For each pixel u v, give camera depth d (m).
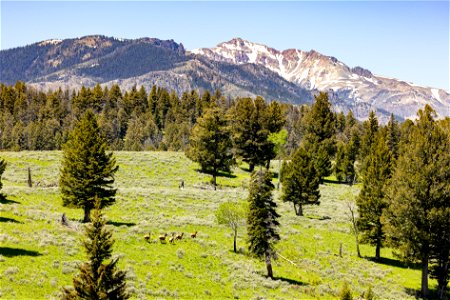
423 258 44.59
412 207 44.84
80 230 44.78
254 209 42.75
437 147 45.28
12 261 33.38
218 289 37.34
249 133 96.44
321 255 52.94
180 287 36.16
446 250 44.19
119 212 57.66
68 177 48.59
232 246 49.78
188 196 71.00
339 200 85.31
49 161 88.50
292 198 70.56
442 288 44.84
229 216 48.78
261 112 96.38
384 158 56.00
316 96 107.62
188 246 46.50
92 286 23.92
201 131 83.94
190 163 99.25
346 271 49.22
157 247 44.44
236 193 76.94
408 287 47.00
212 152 83.38
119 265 37.81
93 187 48.69
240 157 96.69
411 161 45.94
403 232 45.53
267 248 42.81
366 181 55.88
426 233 43.97
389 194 47.72
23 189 61.78
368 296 34.59
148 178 85.56
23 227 42.38
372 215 54.47
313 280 44.31
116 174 85.25
